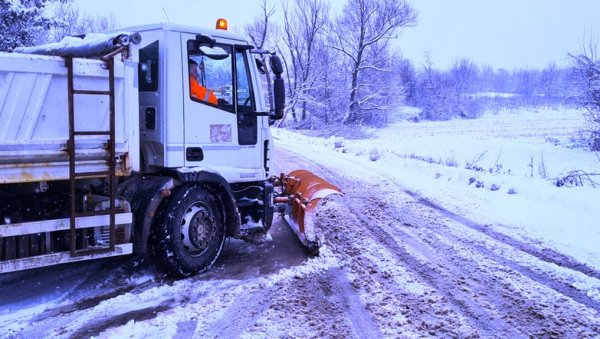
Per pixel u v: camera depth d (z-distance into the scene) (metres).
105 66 4.95
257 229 6.89
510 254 7.04
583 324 4.81
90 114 4.91
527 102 81.06
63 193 5.10
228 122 6.39
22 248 4.73
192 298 5.30
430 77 66.50
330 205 10.18
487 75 104.81
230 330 4.50
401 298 5.36
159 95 5.82
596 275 6.25
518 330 4.65
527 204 10.26
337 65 45.41
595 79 23.50
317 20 44.41
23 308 4.96
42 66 4.61
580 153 25.67
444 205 10.42
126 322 4.67
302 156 18.61
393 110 48.59
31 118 4.60
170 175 5.92
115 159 5.11
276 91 6.57
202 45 6.01
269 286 5.61
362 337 4.40
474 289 5.67
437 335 4.49
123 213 5.21
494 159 23.17
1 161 4.50
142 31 5.94
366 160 17.80
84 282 5.73
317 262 6.49
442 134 40.72
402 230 8.34
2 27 15.88
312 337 4.38
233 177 6.48
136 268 6.23
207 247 6.14
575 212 9.47
